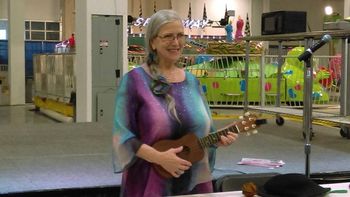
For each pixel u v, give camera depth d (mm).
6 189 3674
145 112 2328
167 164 2221
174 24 2350
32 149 5363
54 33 16859
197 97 2436
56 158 4879
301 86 10781
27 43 14352
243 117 2365
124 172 2398
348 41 6441
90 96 7969
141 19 14438
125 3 8062
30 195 3654
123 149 2277
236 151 5355
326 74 9695
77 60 8133
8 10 13266
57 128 6996
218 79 11453
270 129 7043
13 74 13281
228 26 13562
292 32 6961
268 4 17734
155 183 2318
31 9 16578
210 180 2434
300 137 6359
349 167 4543
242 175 2770
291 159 4930
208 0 18594
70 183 3871
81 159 4840
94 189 3789
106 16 7961
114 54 8055
